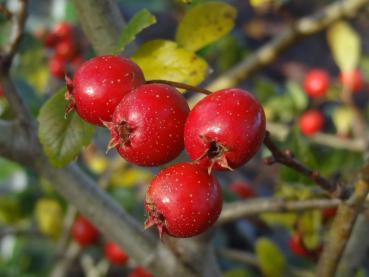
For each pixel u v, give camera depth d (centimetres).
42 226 33
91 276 33
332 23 31
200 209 14
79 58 34
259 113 13
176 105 14
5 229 33
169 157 14
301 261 34
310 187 21
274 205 20
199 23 18
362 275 24
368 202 18
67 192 20
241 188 32
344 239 17
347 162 27
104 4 19
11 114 21
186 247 20
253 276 31
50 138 16
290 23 31
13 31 18
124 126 14
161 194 14
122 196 33
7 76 18
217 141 13
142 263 20
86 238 31
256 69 32
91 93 14
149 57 17
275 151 16
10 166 33
